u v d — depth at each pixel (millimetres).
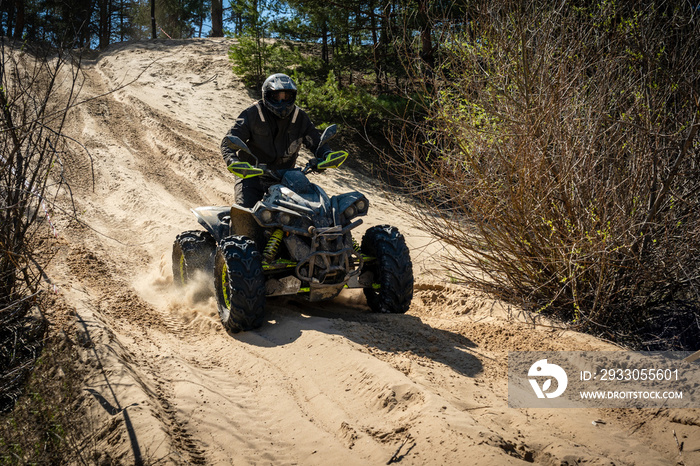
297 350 4219
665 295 5121
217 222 5516
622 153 5078
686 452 2936
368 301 5418
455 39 5750
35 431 3229
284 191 4934
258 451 2990
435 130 5809
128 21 42562
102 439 3010
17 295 4367
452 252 7902
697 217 4859
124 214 9359
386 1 15164
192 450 2957
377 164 15953
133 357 4113
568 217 5098
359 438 3014
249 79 20312
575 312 5070
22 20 20547
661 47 4883
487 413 3289
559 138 5074
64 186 9852
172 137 14023
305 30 20062
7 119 3896
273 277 5016
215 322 5023
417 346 4418
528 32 5246
